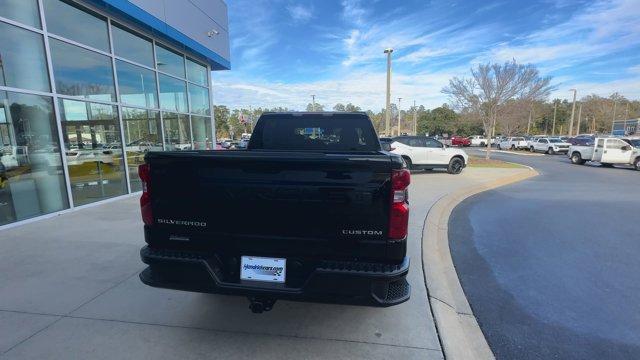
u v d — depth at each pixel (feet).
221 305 11.30
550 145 110.42
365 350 9.10
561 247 18.39
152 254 8.76
